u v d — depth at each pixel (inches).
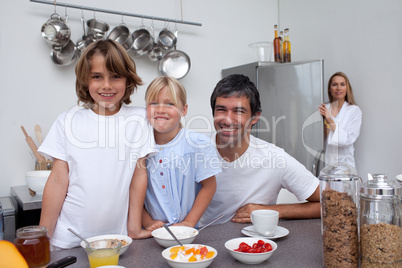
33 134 97.3
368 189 32.9
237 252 34.4
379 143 106.9
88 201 45.0
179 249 35.5
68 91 101.4
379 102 106.3
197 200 51.4
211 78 126.3
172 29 118.0
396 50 101.1
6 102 94.3
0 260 29.2
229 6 130.0
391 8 102.0
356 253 33.6
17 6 95.2
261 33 137.2
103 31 99.2
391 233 31.8
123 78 47.7
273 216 42.4
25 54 96.2
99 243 35.0
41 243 34.3
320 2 124.9
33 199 75.6
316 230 46.6
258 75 115.0
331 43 121.5
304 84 110.0
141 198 47.5
